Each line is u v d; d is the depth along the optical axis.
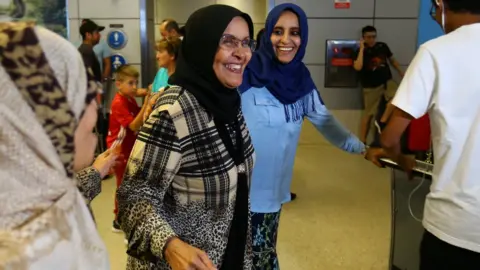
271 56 1.90
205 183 1.38
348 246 3.36
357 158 5.89
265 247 1.94
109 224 3.70
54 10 5.89
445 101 1.42
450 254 1.48
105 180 4.88
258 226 1.91
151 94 3.35
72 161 0.76
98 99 0.86
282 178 1.96
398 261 2.60
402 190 2.52
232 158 1.43
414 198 2.42
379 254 3.23
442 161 1.46
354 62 6.21
